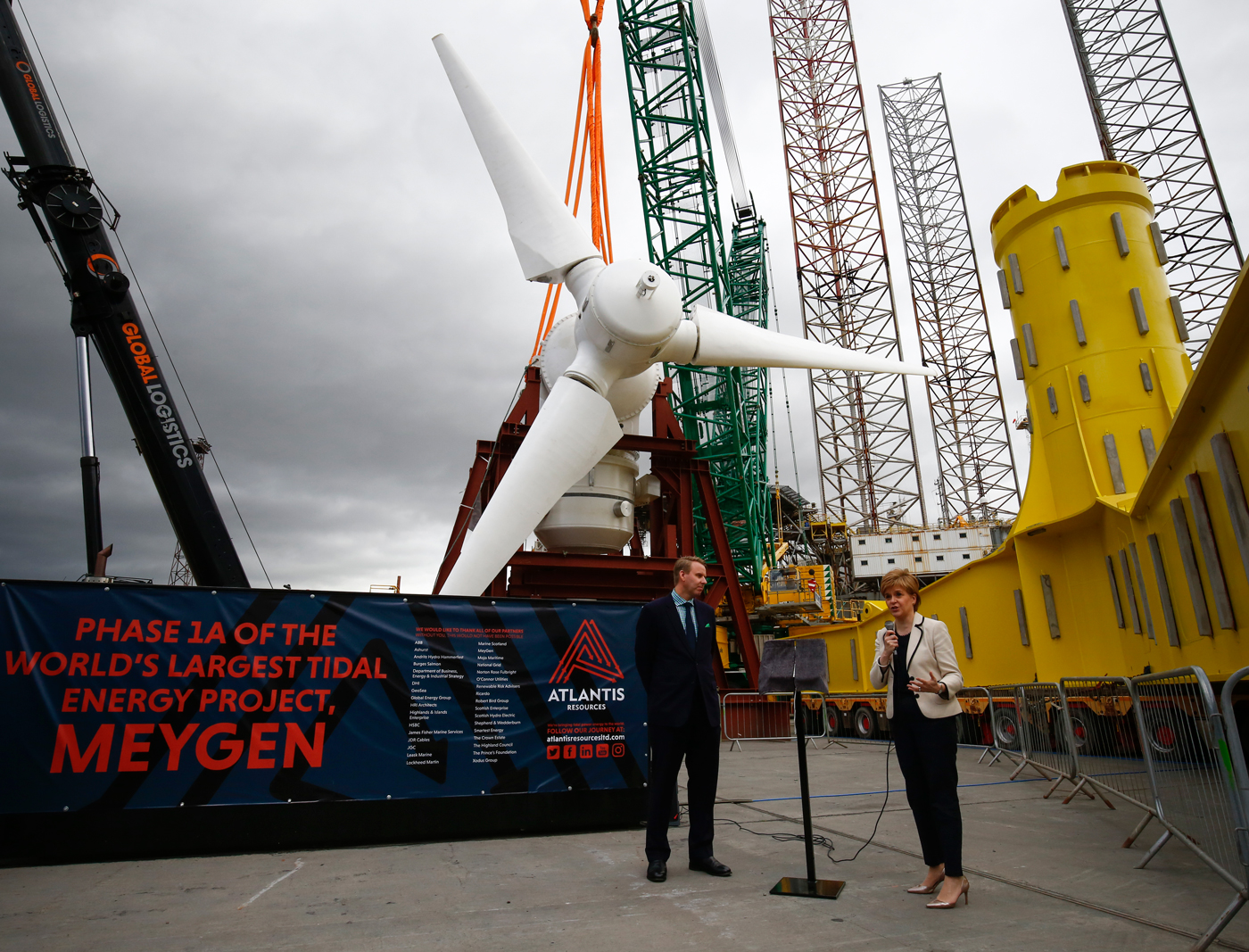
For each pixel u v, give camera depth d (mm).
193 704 6152
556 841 6465
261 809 6117
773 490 49875
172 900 4547
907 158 75438
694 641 5445
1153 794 5789
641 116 35312
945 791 4449
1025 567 14250
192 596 6336
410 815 6457
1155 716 5797
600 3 27969
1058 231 13469
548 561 18719
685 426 34031
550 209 16453
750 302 44531
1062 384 13289
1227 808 4590
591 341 15789
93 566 13227
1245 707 7855
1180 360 12656
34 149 11922
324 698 6473
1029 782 10203
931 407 71875
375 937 3809
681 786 10109
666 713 5199
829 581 34656
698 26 39531
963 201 72062
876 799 8805
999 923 3967
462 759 6711
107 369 12016
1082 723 11977
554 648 7223
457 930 3910
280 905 4430
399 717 6633
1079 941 3670
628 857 5797
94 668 5988
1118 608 11938
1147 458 11961
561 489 15047
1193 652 9148
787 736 19938
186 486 12008
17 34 12094
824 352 16953
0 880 5113
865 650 21938
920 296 73312
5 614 5887
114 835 5762
